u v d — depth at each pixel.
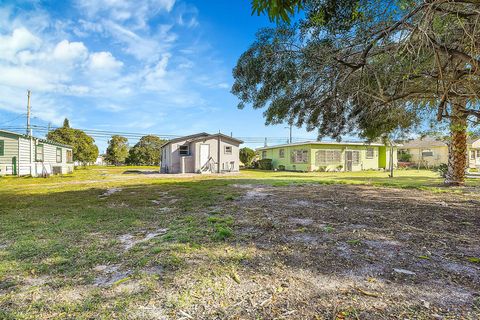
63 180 11.95
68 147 19.39
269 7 2.46
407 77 4.18
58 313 1.48
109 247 2.62
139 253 2.43
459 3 3.12
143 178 13.17
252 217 3.87
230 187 8.22
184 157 18.34
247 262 2.17
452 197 5.80
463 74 4.14
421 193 6.52
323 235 2.95
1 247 2.64
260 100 4.98
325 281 1.83
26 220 3.86
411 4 3.29
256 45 4.37
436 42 3.62
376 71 4.50
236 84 4.96
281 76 4.38
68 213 4.38
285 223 3.50
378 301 1.57
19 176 13.95
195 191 7.24
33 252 2.48
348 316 1.42
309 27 3.82
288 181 10.40
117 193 7.06
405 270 2.01
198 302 1.58
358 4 3.30
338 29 3.64
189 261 2.20
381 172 18.86
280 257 2.28
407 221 3.59
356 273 1.96
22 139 14.26
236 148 19.16
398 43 3.81
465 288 1.72
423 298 1.60
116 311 1.49
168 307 1.53
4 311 1.50
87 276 1.96
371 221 3.60
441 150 23.12
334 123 6.61
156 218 3.95
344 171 20.52
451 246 2.57
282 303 1.56
